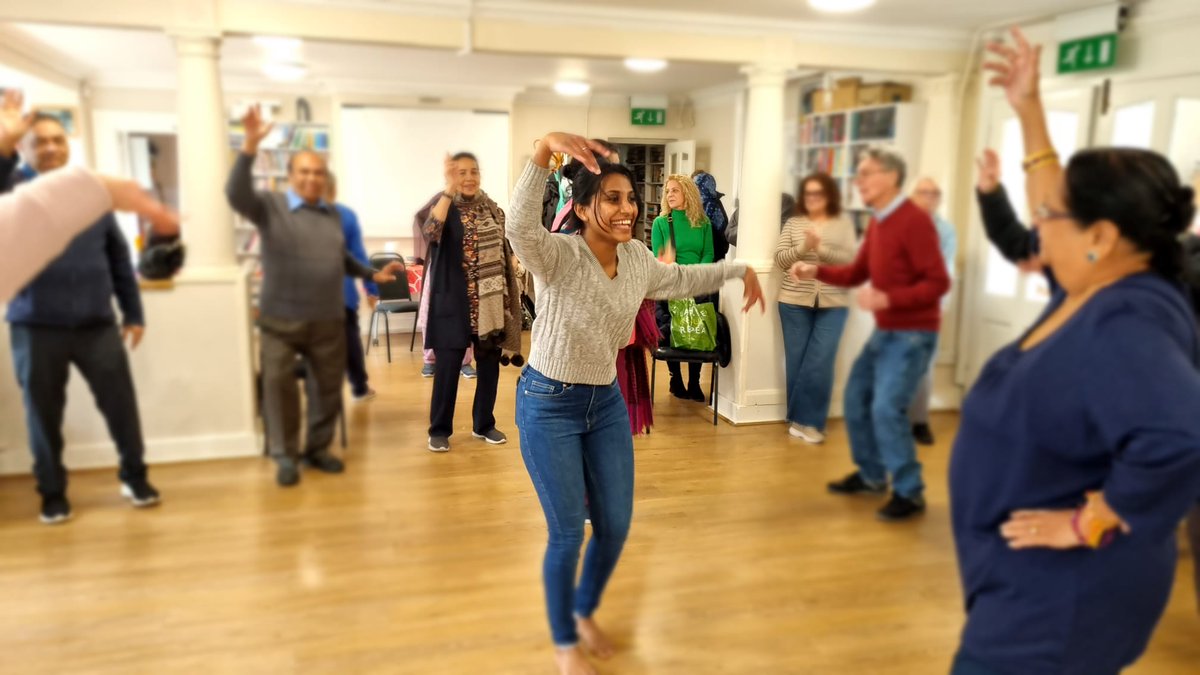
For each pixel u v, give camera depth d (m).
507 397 3.31
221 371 1.85
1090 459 0.76
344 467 2.19
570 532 1.37
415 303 2.07
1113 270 0.75
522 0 2.58
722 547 1.75
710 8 2.56
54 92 2.47
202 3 2.26
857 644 1.46
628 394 2.13
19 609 1.58
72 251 1.72
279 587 1.69
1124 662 0.83
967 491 0.85
